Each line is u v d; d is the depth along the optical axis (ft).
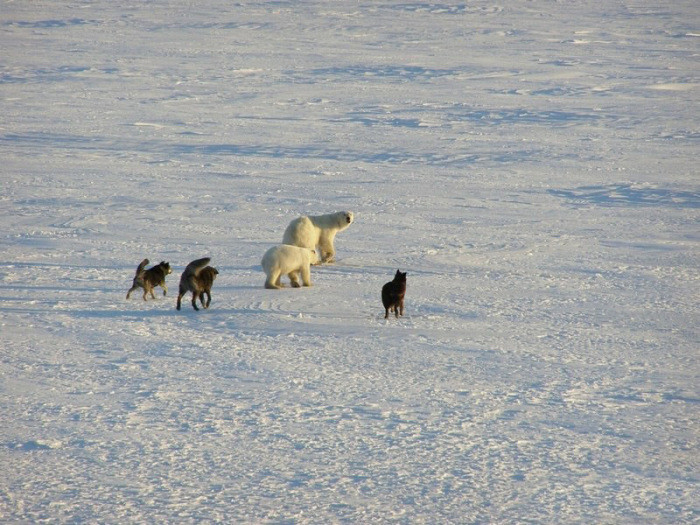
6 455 59.36
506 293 132.98
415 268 159.12
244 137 458.50
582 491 54.75
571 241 199.52
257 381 79.61
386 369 84.94
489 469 58.39
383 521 49.78
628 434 66.08
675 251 186.39
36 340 95.25
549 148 424.46
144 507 51.03
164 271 125.18
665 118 572.51
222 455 60.13
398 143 441.68
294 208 248.52
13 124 499.10
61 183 288.51
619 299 129.80
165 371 82.79
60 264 155.53
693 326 110.11
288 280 143.23
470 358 90.33
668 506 52.44
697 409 73.00
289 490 54.13
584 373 84.94
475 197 278.26
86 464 57.98
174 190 279.08
